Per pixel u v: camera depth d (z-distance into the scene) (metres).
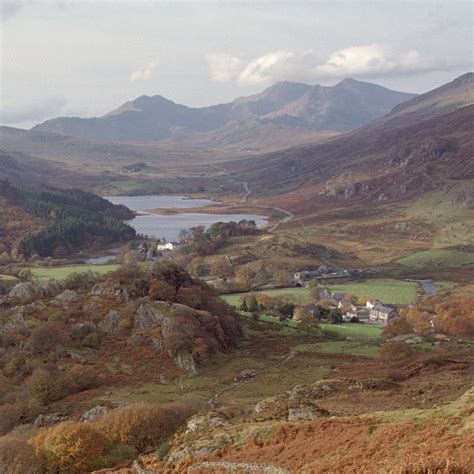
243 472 46.41
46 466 62.47
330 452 46.50
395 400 72.06
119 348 124.00
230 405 86.25
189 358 119.38
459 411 48.94
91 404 93.81
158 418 71.12
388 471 36.09
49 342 121.38
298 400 74.69
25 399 100.12
